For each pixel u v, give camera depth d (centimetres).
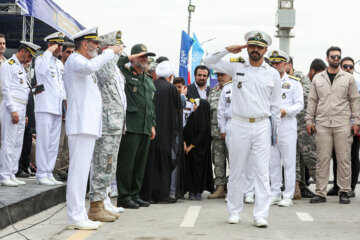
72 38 511
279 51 716
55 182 709
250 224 556
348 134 738
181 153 754
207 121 779
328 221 578
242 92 549
